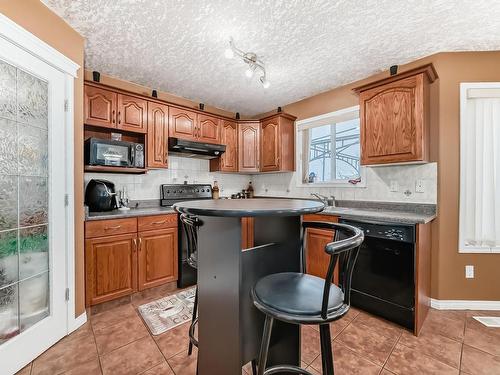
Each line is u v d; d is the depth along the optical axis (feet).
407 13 5.59
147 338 5.74
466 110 7.11
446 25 5.99
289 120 11.53
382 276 6.46
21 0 4.79
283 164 11.19
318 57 7.57
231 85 9.68
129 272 7.50
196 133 10.47
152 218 8.08
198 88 10.00
